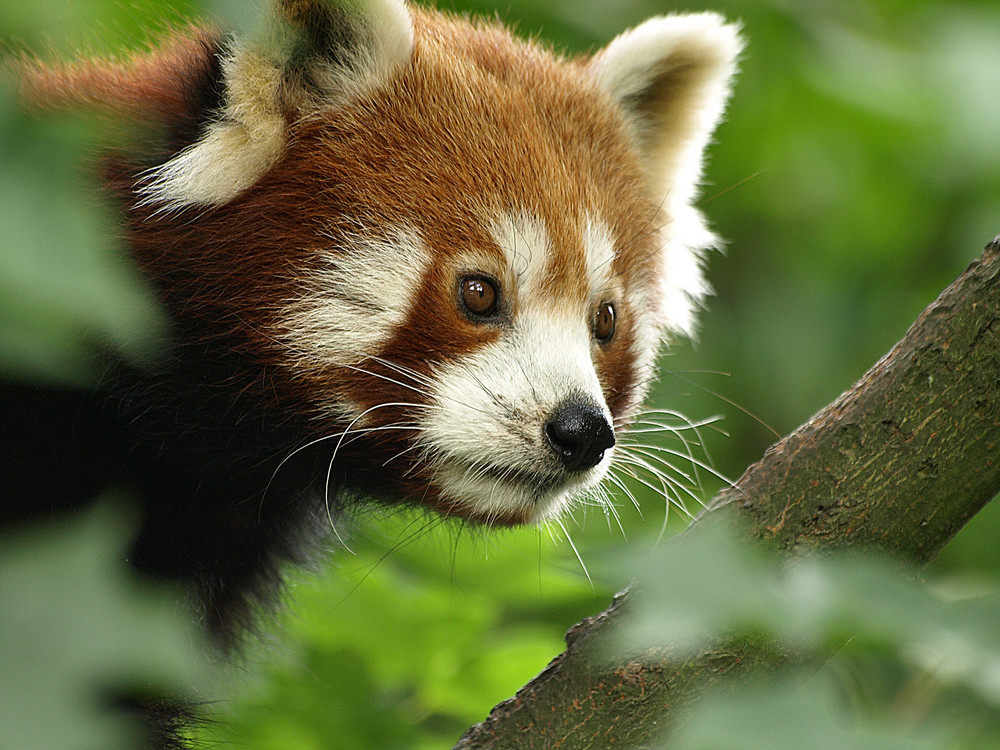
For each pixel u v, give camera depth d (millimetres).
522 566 6508
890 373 4574
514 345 6164
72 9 3191
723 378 10906
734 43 8070
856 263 11289
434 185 6125
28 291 2117
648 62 7754
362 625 6406
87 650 2158
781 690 2553
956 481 4457
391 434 6188
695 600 2631
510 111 6516
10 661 2105
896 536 4492
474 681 6551
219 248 5973
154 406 5992
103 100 5953
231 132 5914
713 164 10273
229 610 6926
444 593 6363
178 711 6023
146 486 6125
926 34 9703
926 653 2623
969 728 3590
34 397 5566
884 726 2799
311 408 6172
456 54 6812
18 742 1970
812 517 4520
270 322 6035
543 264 6195
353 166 6113
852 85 9305
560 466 6148
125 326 5438
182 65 6223
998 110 9141
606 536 8609
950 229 11039
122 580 2496
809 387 10805
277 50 5922
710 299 11266
